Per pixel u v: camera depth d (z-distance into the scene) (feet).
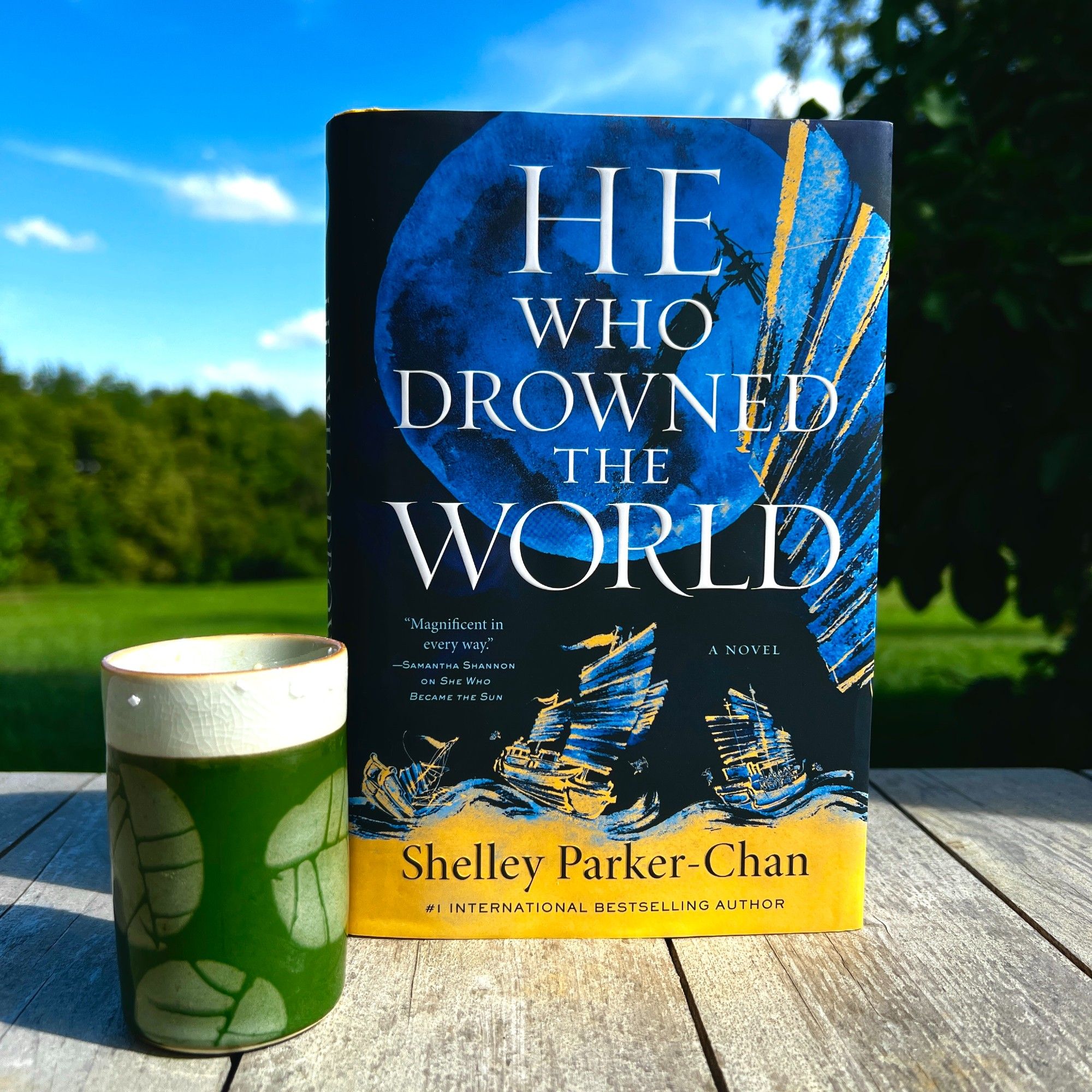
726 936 1.03
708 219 0.99
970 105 2.29
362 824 1.02
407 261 0.98
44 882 1.13
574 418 1.00
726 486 1.01
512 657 1.01
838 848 1.04
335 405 1.00
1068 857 1.18
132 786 0.84
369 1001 0.91
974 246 1.89
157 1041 0.84
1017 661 5.51
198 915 0.83
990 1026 0.87
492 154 0.97
